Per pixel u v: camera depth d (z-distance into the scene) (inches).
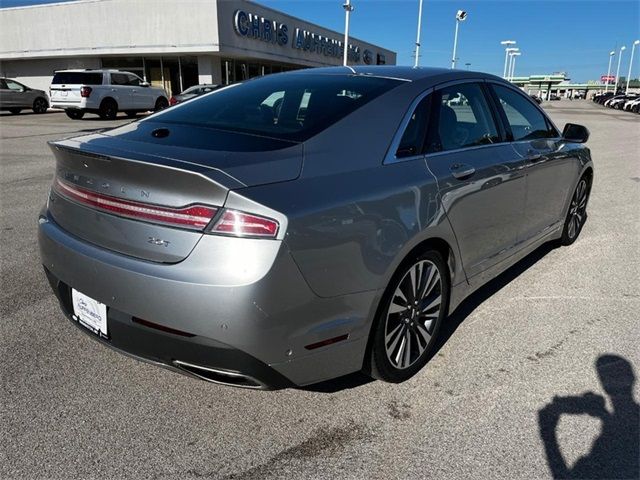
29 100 972.6
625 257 194.1
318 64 1507.1
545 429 97.7
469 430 97.1
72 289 98.2
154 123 112.7
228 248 78.6
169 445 91.9
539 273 177.5
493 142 138.2
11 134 600.1
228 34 1084.5
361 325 94.6
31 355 119.1
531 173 150.2
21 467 85.8
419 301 110.7
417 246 105.9
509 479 85.7
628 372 117.1
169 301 81.4
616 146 598.2
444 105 122.5
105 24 1128.2
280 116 106.5
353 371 98.5
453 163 116.9
